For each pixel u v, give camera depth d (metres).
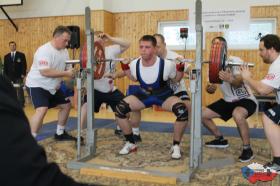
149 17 7.94
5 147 0.58
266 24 7.23
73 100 4.86
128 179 2.83
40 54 3.61
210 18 7.09
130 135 3.57
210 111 3.70
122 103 3.38
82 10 8.25
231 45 7.29
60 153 3.61
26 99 8.27
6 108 0.61
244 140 3.35
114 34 8.23
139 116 4.11
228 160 3.22
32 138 0.64
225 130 4.97
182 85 3.83
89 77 3.32
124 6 8.09
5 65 7.88
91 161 3.29
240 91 3.50
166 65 3.23
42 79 3.66
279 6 7.14
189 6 7.62
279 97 2.96
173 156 3.36
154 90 3.31
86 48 3.29
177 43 7.76
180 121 3.28
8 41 8.92
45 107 3.72
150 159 3.36
